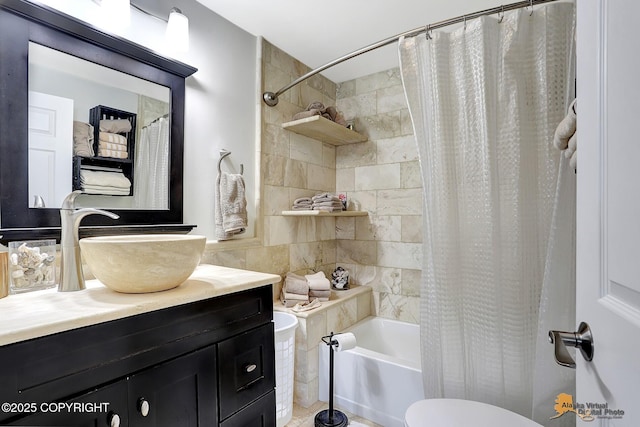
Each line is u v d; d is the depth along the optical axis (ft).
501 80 4.31
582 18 1.81
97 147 4.01
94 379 2.33
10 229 3.21
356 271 8.70
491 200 4.37
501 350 4.38
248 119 6.34
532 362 4.26
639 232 1.27
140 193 4.44
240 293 3.50
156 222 4.60
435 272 4.74
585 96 1.77
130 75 4.35
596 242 1.65
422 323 4.96
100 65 4.04
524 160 4.24
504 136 4.32
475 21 4.45
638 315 1.27
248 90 6.35
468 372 4.60
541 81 4.13
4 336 1.93
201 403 3.03
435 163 4.70
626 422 1.33
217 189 5.56
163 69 4.73
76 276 3.11
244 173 6.25
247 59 6.33
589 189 1.72
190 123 5.23
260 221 6.49
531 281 4.26
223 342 3.27
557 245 3.81
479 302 4.53
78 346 2.26
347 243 8.87
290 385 5.52
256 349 3.67
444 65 4.62
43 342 2.11
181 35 4.74
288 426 5.50
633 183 1.31
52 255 3.35
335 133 7.72
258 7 5.56
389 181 8.21
